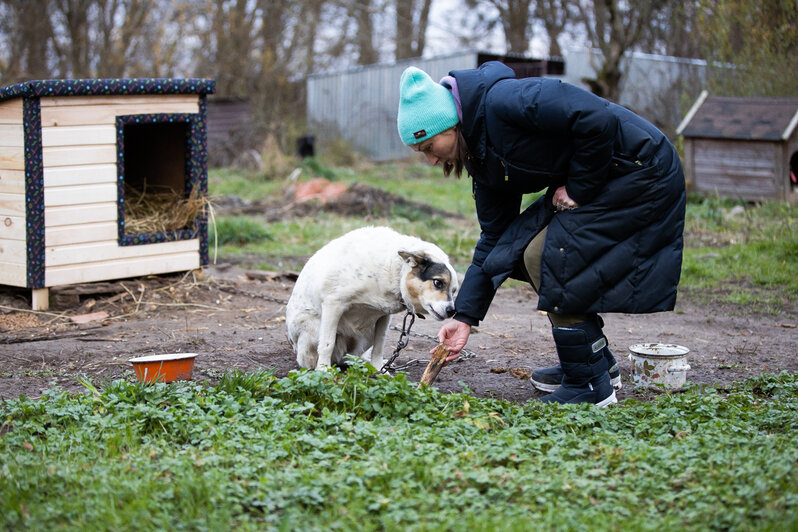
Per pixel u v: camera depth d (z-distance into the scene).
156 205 7.93
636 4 17.69
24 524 2.87
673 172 4.09
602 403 4.46
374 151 25.66
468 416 4.00
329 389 4.19
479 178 4.27
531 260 4.29
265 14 27.78
